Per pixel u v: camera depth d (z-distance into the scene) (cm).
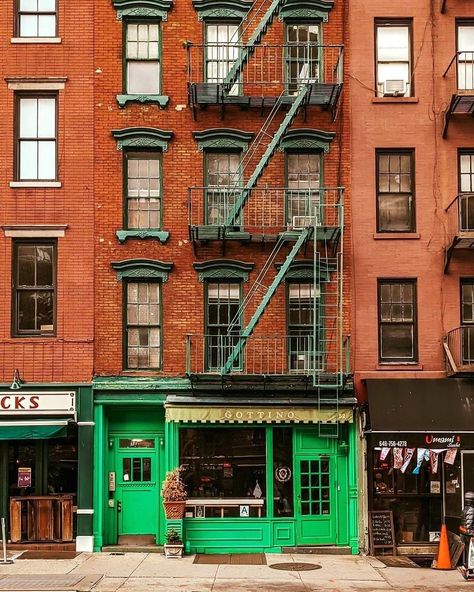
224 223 1922
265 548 1941
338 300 2000
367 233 2027
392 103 2056
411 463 1955
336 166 2039
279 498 1970
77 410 1952
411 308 2027
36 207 2000
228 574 1656
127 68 2061
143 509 1984
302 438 1984
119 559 1814
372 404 1912
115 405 1972
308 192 2022
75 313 1981
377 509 1944
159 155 2044
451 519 1933
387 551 1905
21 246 2009
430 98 2059
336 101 2008
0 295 1978
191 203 2008
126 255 2003
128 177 2036
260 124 2048
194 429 1981
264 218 2011
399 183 2058
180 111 2042
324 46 2000
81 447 1944
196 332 1994
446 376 1984
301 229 1956
